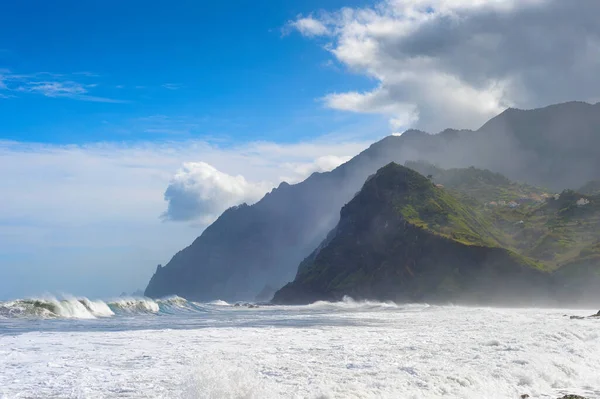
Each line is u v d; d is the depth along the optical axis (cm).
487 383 1680
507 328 3678
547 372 1886
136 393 1522
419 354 2266
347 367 1914
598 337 3016
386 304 13738
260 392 1423
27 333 3209
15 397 1470
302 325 4241
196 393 1390
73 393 1519
